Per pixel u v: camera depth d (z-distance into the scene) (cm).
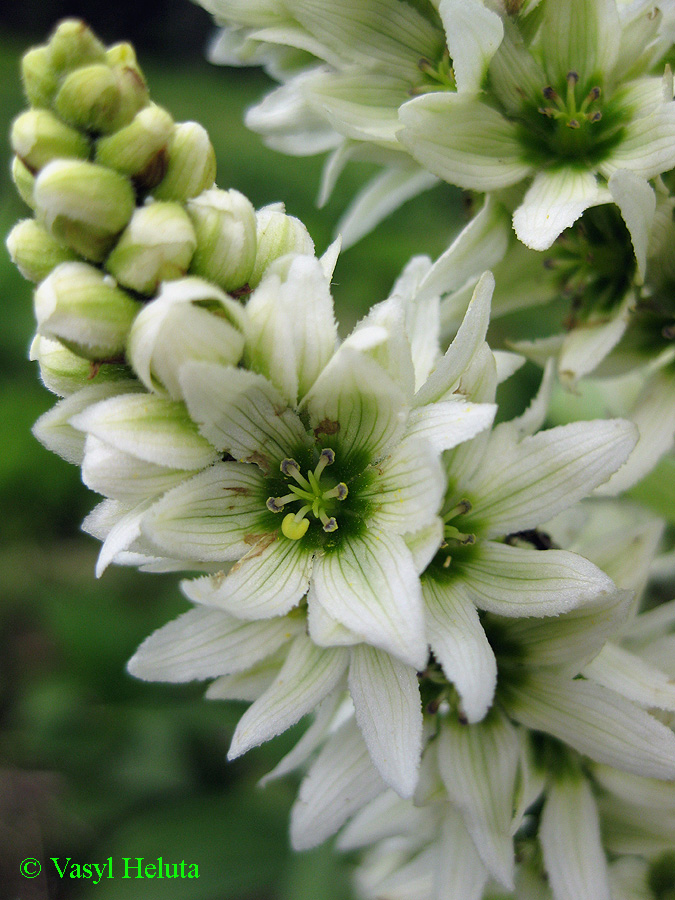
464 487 7
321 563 7
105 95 6
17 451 21
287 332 6
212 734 17
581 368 9
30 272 6
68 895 17
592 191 8
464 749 8
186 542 6
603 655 8
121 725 17
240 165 31
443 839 8
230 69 55
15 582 20
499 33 8
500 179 8
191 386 6
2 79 40
